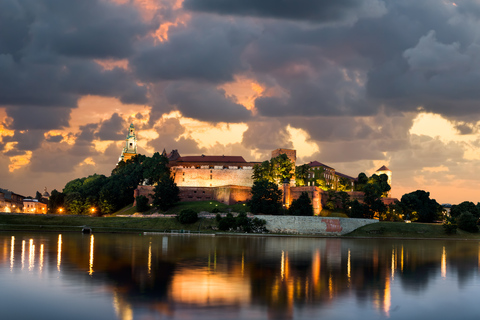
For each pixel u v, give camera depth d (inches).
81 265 3533.5
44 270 3277.6
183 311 2290.8
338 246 5871.1
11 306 2338.8
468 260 4591.5
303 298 2596.0
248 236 7455.7
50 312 2251.5
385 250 5452.8
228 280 3063.5
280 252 4845.0
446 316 2347.4
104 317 2183.8
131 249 4722.0
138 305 2378.2
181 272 3331.7
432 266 4047.7
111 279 2999.5
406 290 2901.1
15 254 4040.4
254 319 2191.2
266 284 2957.7
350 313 2330.2
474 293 2854.3
